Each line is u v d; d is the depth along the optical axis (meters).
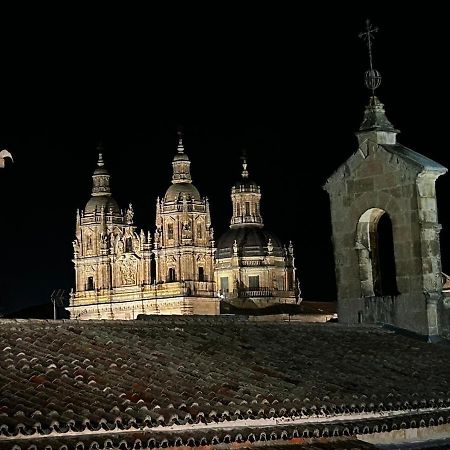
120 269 139.75
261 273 137.38
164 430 18.34
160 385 20.30
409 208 30.66
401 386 24.61
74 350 21.45
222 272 138.50
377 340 28.84
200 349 23.77
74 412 17.58
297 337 27.17
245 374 22.52
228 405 19.95
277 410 20.47
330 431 21.09
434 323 30.12
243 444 19.42
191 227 135.12
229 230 141.75
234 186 142.12
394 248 30.98
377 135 31.52
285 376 23.11
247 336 25.94
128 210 142.50
